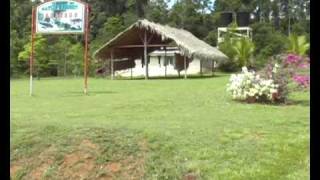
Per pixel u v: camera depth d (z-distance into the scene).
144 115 12.80
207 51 41.47
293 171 8.02
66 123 10.61
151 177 8.17
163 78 38.00
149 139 9.23
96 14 66.94
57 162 8.92
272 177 7.82
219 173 8.01
